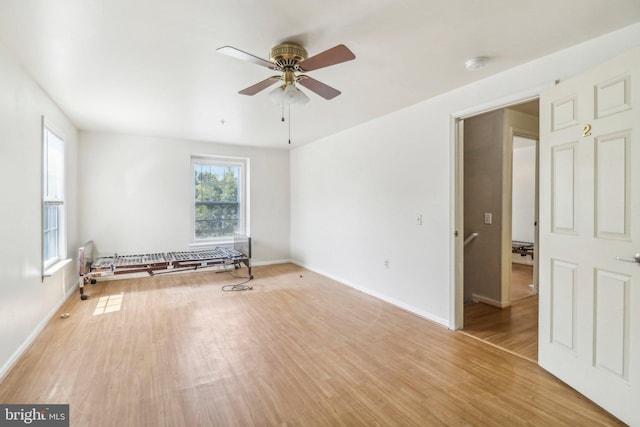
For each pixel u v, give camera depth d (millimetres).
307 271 5629
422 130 3381
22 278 2539
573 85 2018
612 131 1770
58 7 1737
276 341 2799
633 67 1660
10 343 2303
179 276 5258
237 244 5598
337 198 4895
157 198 5203
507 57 2361
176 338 2846
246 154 5992
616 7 1749
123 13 1798
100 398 1961
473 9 1771
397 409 1878
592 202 1892
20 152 2514
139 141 5055
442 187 3164
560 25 1936
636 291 1651
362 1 1693
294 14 1808
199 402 1933
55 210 3734
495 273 3789
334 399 1973
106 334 2918
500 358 2496
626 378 1703
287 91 2115
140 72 2609
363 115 3893
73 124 4289
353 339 2846
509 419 1782
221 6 1730
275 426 1730
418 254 3455
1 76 2180
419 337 2891
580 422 1746
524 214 6211
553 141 2180
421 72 2627
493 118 3779
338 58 1909
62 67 2506
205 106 3496
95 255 4789
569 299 2068
